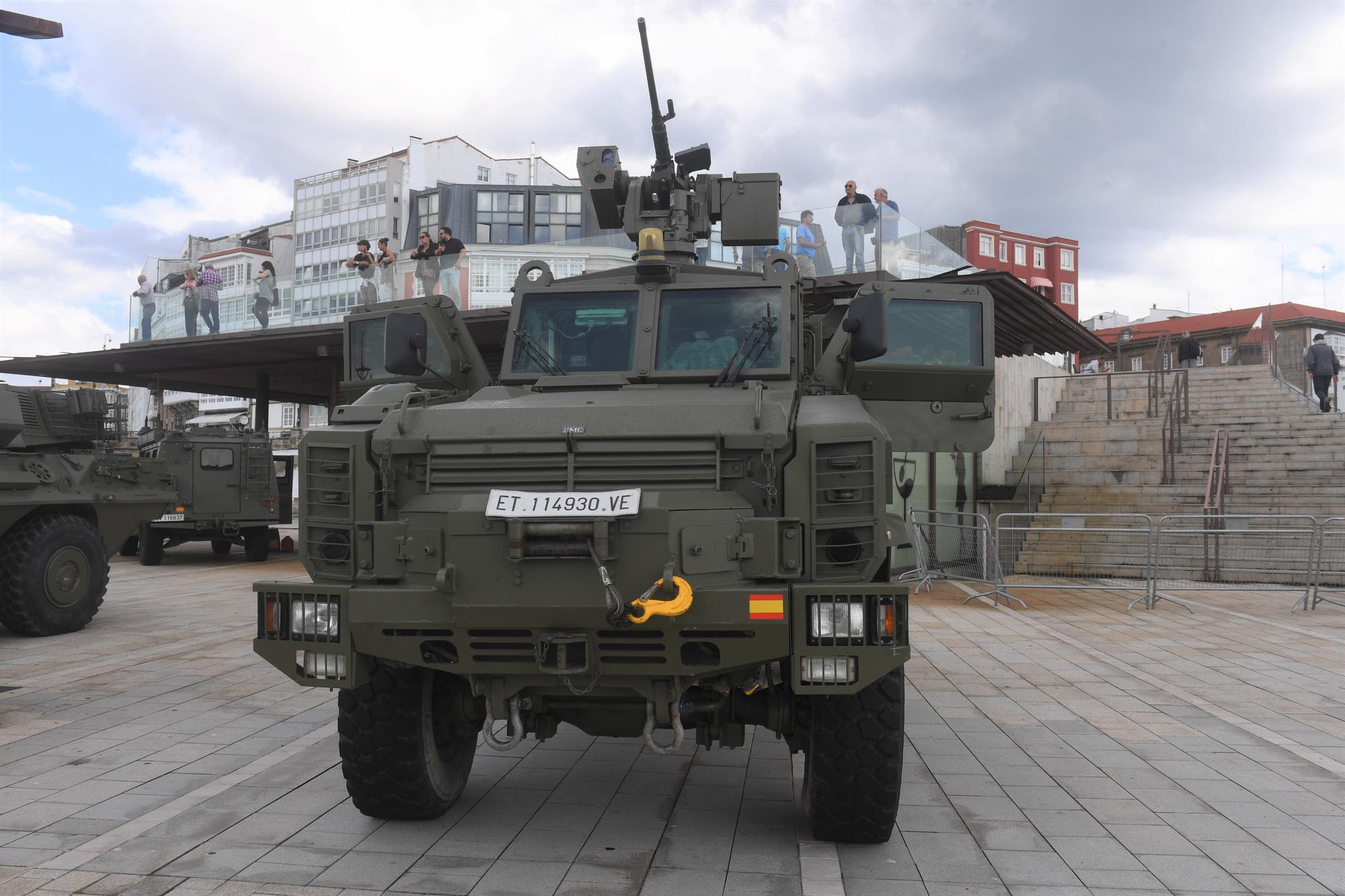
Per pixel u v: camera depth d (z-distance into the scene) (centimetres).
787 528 390
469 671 402
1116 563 1483
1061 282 6681
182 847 431
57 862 413
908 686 781
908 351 545
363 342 611
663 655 388
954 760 575
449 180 5262
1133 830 459
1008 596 1283
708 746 452
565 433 410
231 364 2034
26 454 1021
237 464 1791
